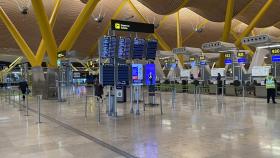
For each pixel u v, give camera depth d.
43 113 14.15
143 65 14.15
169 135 8.05
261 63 27.06
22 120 11.79
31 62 30.72
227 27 36.75
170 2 33.69
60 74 22.59
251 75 26.45
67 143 7.40
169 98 22.42
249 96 23.44
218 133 8.16
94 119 11.57
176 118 11.32
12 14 35.84
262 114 12.14
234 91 24.95
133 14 44.75
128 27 12.60
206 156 5.91
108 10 42.47
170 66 42.34
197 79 33.56
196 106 15.96
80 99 23.31
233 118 11.06
